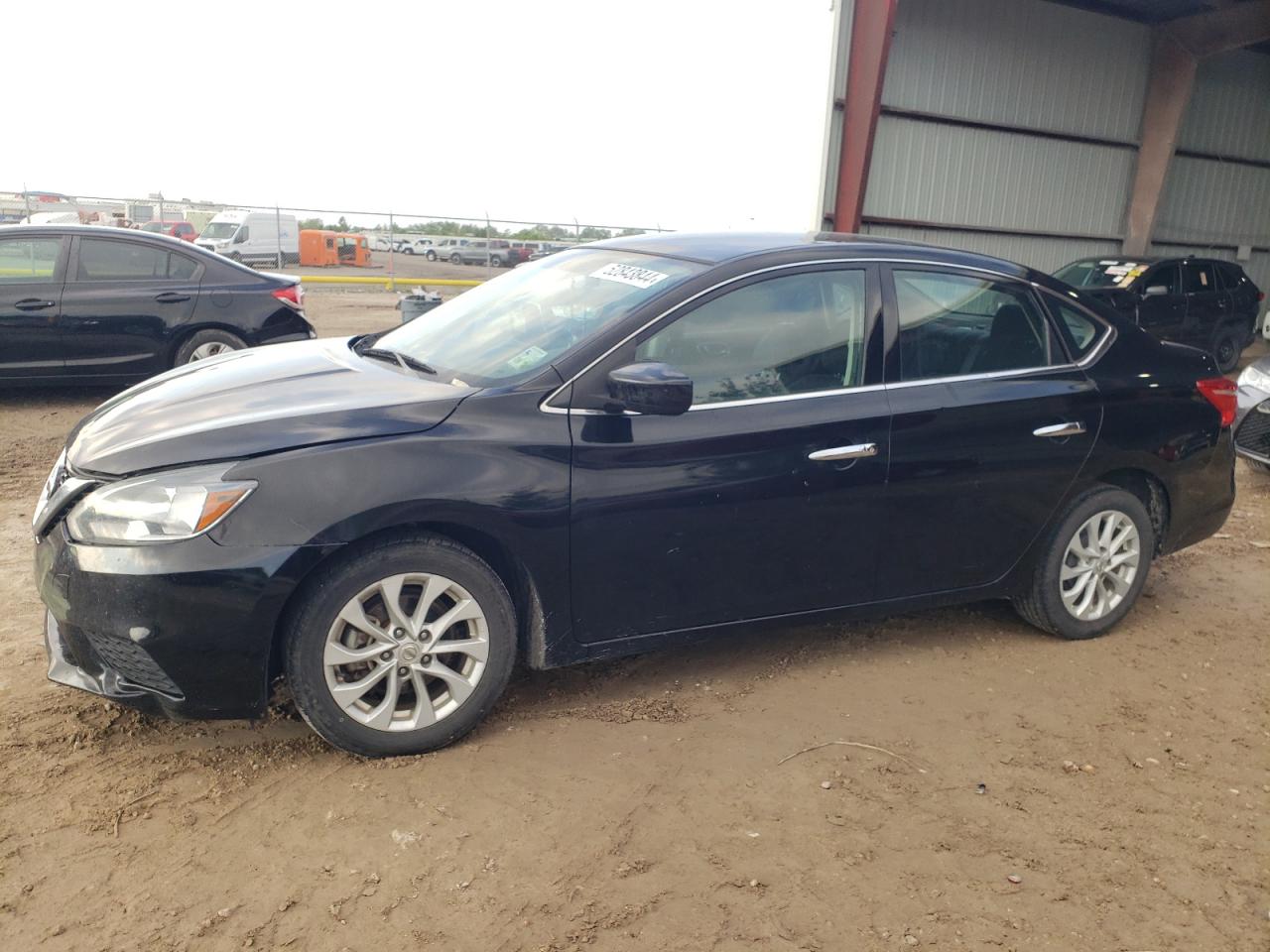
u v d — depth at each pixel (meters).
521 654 3.94
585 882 2.67
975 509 4.00
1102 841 2.98
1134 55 19.16
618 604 3.45
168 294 8.74
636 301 3.53
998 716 3.73
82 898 2.52
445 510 3.08
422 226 25.30
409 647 3.14
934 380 3.90
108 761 3.15
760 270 3.65
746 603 3.67
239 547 2.87
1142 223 20.00
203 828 2.83
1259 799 3.25
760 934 2.51
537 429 3.24
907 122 17.06
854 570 3.83
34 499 6.03
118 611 2.86
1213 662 4.32
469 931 2.47
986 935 2.56
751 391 3.56
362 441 3.05
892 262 3.91
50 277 8.39
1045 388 4.10
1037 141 18.55
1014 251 19.03
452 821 2.90
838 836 2.93
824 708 3.71
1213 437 4.57
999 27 17.45
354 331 15.71
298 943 2.41
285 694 3.60
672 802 3.06
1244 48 20.11
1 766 3.09
